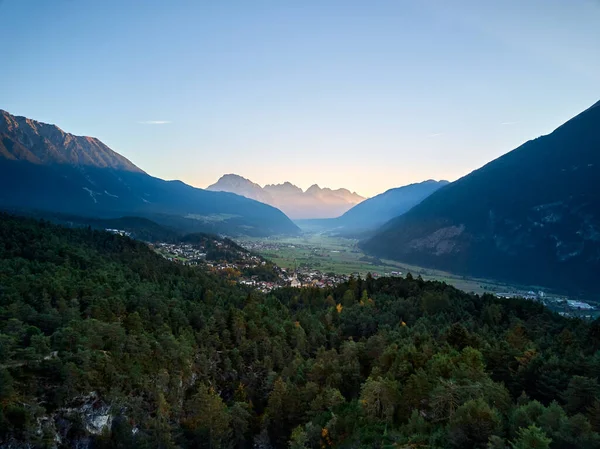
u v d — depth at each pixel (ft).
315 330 344.90
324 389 240.12
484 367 213.05
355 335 354.54
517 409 159.43
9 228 435.53
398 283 494.59
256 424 253.44
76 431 189.37
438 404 178.81
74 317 241.55
